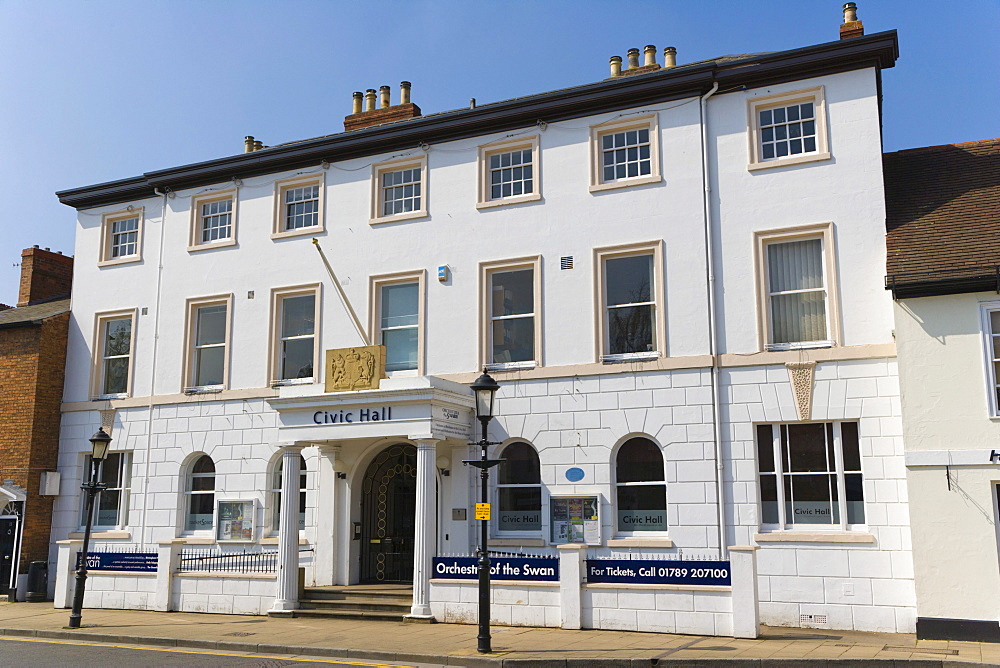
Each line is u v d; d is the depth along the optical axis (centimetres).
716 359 1631
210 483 2050
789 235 1636
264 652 1340
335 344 1962
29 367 2183
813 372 1566
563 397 1730
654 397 1662
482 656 1224
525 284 1831
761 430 1609
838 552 1497
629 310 1738
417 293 1923
